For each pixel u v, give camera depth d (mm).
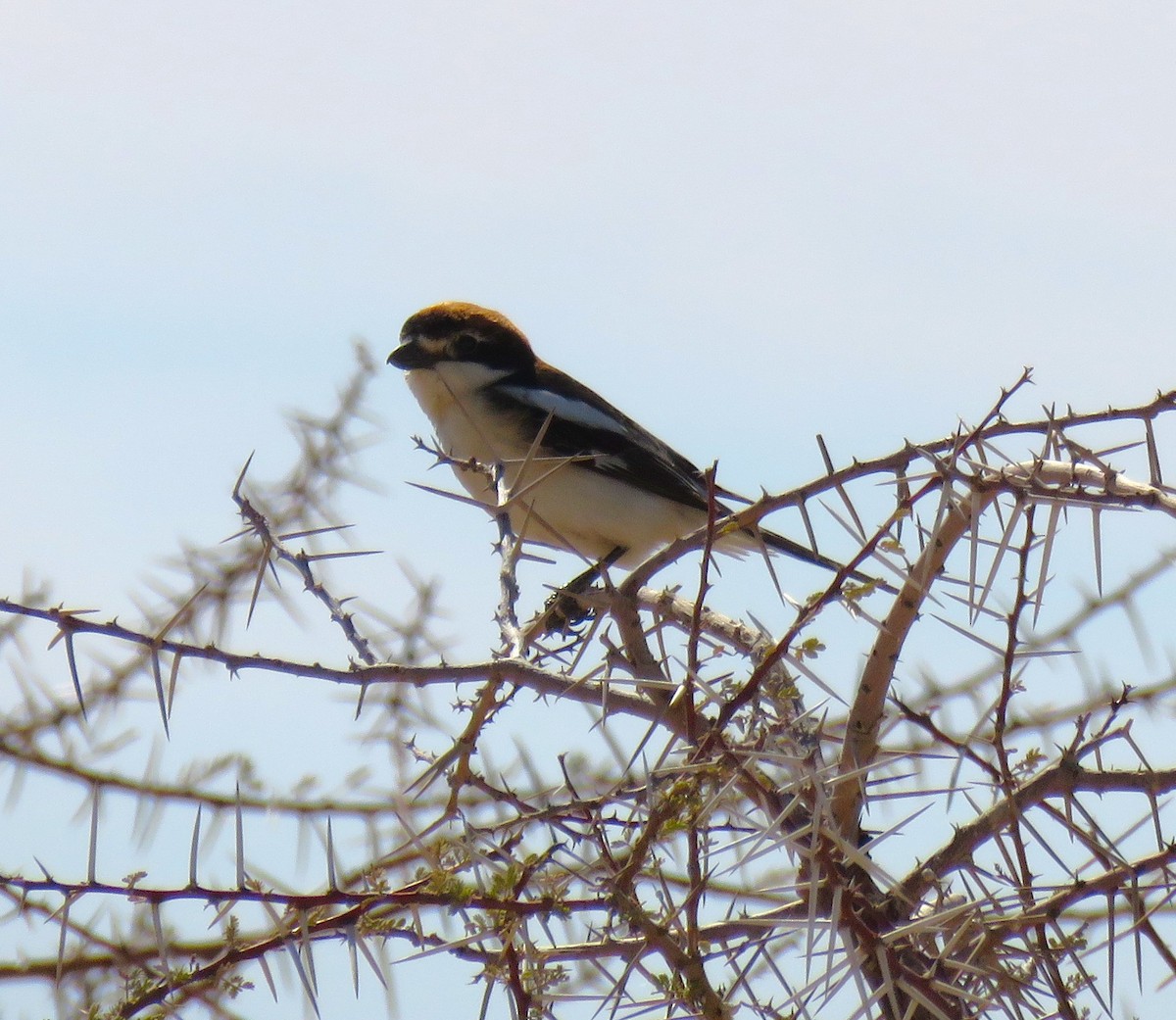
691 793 5074
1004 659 5699
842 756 6180
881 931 5824
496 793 6359
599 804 5355
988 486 5676
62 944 5344
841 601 5602
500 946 5406
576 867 5676
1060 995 5410
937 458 5684
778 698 5461
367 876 5938
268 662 6078
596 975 5645
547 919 5273
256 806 6305
